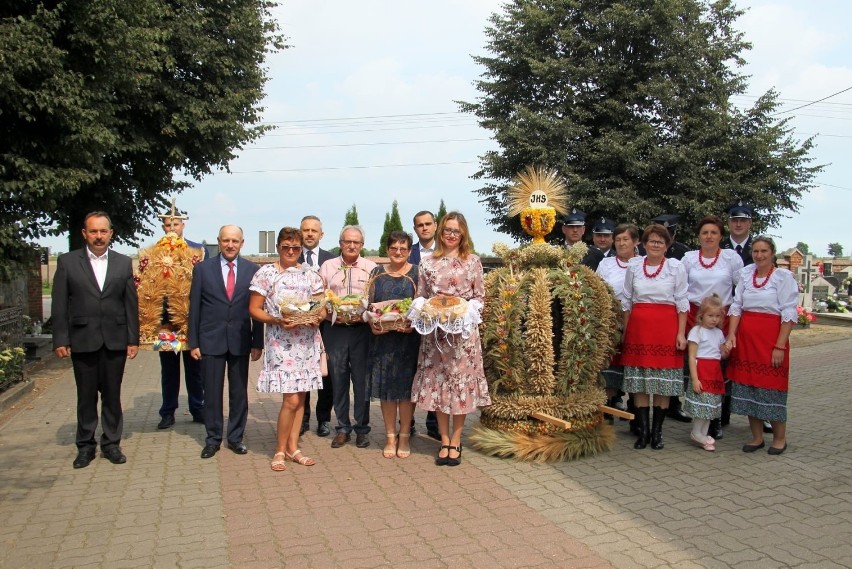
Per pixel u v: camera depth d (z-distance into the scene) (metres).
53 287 5.49
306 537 3.99
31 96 9.46
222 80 16.09
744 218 6.83
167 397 6.82
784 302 5.57
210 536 4.03
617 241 6.64
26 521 4.31
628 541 3.88
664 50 21.56
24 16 9.80
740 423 7.03
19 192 9.78
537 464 5.45
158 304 6.34
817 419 7.04
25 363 10.81
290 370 5.30
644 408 6.00
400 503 4.57
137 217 16.92
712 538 3.90
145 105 14.33
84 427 5.57
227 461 5.65
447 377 5.31
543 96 22.98
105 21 10.36
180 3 15.19
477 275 5.41
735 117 21.53
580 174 21.19
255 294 5.43
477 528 4.10
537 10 22.06
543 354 5.44
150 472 5.34
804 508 4.38
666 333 5.82
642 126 20.47
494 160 22.78
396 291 5.65
